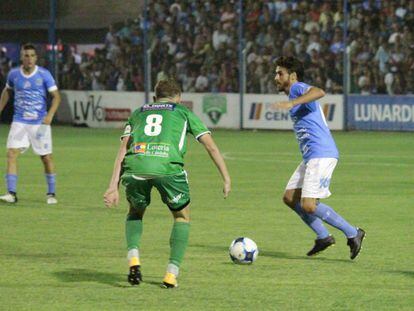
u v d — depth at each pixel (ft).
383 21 196.34
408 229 78.28
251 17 205.46
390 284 56.44
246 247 62.44
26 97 94.02
